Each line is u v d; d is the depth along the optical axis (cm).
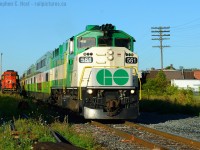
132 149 1324
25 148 1205
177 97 4475
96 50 2223
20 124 1833
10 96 4775
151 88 6862
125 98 2166
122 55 2241
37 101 4538
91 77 2153
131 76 2175
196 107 3256
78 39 2322
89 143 1364
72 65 2386
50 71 3441
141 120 2478
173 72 12594
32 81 5178
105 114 2148
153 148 1305
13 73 6241
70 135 1563
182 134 1739
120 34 2327
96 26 2355
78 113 2252
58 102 2992
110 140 1538
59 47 2984
